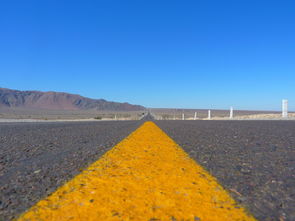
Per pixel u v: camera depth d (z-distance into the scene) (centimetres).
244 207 180
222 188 221
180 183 233
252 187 226
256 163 331
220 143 534
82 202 187
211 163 331
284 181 246
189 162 334
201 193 206
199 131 873
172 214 165
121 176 258
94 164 325
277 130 845
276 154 398
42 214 167
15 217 165
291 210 176
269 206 183
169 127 1176
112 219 158
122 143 546
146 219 158
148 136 717
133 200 190
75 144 562
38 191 221
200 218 160
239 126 1107
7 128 1202
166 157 371
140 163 326
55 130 1041
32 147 519
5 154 432
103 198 194
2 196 209
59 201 190
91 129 1100
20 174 287
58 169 309
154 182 236
